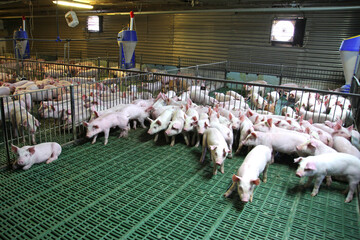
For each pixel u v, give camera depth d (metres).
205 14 14.65
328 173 3.86
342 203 3.78
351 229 3.24
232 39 14.22
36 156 4.39
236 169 4.64
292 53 12.89
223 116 6.23
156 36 16.47
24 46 11.57
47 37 22.23
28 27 23.12
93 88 8.38
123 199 3.68
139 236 3.00
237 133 5.68
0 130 6.01
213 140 4.42
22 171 4.31
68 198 3.66
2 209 3.38
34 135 5.12
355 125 6.39
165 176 4.33
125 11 15.88
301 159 3.91
